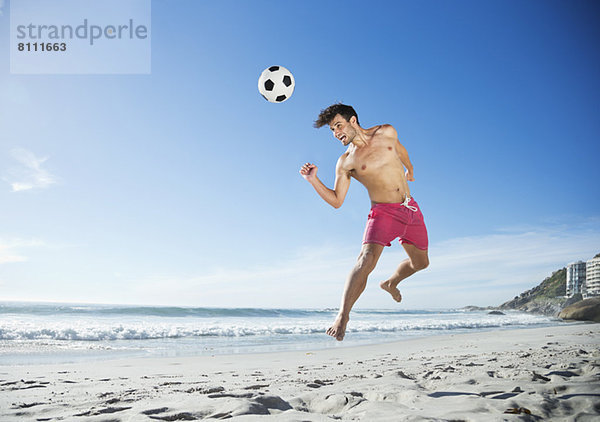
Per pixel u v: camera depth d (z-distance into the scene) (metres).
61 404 2.47
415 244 3.28
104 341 9.20
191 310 19.12
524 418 1.86
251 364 5.29
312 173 3.24
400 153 3.51
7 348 7.15
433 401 2.39
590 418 1.86
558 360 4.29
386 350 7.19
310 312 23.72
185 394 2.78
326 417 1.95
